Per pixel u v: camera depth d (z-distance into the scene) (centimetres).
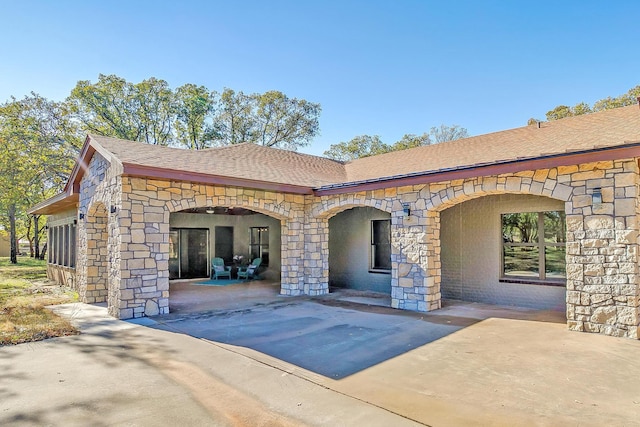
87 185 1126
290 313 906
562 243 930
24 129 2442
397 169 1230
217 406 409
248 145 1507
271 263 1648
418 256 940
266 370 518
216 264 1644
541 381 470
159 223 906
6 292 1338
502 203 1009
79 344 646
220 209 1639
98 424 370
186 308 974
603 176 684
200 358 569
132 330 741
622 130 837
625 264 657
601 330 681
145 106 2867
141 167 844
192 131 3039
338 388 455
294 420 377
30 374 505
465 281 1075
